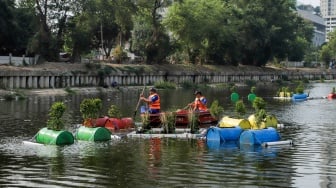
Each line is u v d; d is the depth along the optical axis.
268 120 30.75
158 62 94.56
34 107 43.25
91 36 82.62
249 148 23.19
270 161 20.06
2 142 24.31
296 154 21.66
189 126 29.91
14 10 74.81
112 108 31.39
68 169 18.34
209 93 70.12
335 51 167.88
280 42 124.75
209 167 18.84
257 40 115.81
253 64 125.00
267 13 121.81
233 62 114.75
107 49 111.06
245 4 120.31
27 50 72.94
